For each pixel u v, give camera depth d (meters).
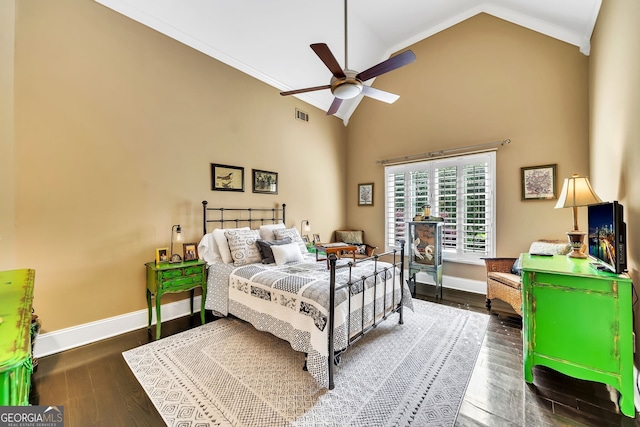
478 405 1.64
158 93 2.86
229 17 3.03
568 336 1.74
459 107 3.99
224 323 2.84
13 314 1.00
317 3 3.27
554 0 2.87
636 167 1.70
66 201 2.31
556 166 3.29
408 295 2.88
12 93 2.07
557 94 3.28
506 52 3.61
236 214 3.59
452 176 4.08
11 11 2.07
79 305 2.38
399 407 1.62
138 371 1.98
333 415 1.55
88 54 2.42
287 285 2.14
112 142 2.55
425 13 3.86
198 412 1.58
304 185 4.57
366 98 5.09
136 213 2.71
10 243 2.07
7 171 2.06
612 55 2.18
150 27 2.80
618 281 1.59
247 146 3.72
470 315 3.04
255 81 3.82
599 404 1.65
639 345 1.68
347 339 2.03
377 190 4.98
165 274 2.56
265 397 1.70
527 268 1.86
